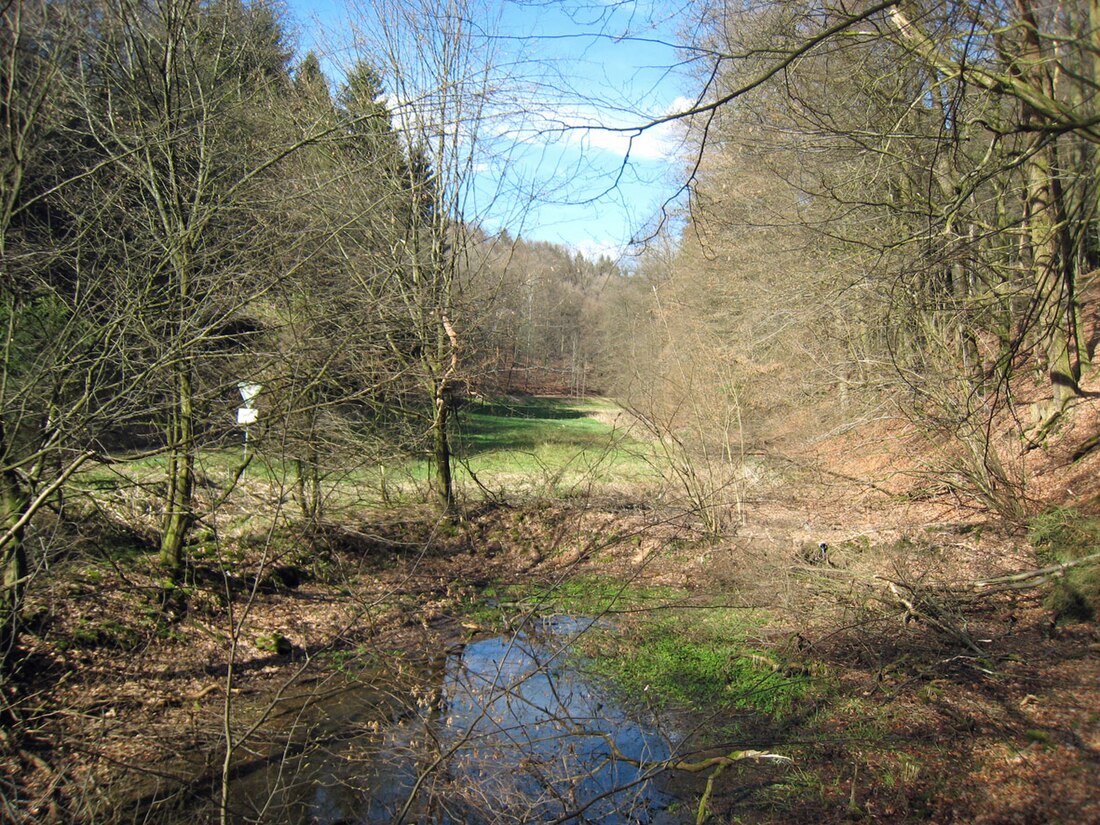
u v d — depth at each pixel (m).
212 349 8.95
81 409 7.45
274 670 9.47
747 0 10.52
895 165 11.69
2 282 7.37
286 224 9.83
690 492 14.59
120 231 8.23
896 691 8.20
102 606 9.30
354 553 13.04
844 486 17.11
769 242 16.00
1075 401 13.88
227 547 11.45
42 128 8.16
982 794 6.21
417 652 9.94
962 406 13.38
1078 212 8.15
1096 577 8.98
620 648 10.05
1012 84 7.43
